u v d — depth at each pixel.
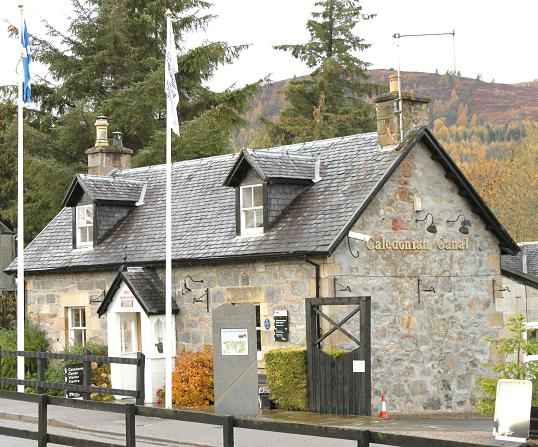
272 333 22.17
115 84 43.62
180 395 22.09
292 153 24.80
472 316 23.45
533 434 13.51
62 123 42.50
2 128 43.28
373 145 23.31
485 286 23.83
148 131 42.31
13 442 16.11
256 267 22.58
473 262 23.66
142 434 16.58
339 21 50.84
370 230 21.88
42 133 42.06
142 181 27.88
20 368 22.77
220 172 26.22
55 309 27.19
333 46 50.47
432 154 23.03
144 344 23.61
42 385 19.34
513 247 24.33
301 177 23.17
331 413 20.05
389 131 22.73
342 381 19.92
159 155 40.16
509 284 29.03
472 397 23.06
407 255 22.45
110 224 26.77
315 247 21.12
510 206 53.31
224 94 43.16
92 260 25.98
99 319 25.86
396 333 22.03
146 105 41.41
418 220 22.72
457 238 23.41
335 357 20.05
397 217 22.38
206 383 22.06
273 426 9.88
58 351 26.92
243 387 16.06
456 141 70.31
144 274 24.47
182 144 40.31
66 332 26.88
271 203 22.73
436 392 22.50
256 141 51.00
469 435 15.73
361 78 51.50
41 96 44.06
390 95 22.72
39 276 27.64
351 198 21.94
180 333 24.12
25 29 22.80
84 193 26.88
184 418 10.88
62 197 40.09
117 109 41.38
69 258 26.81
